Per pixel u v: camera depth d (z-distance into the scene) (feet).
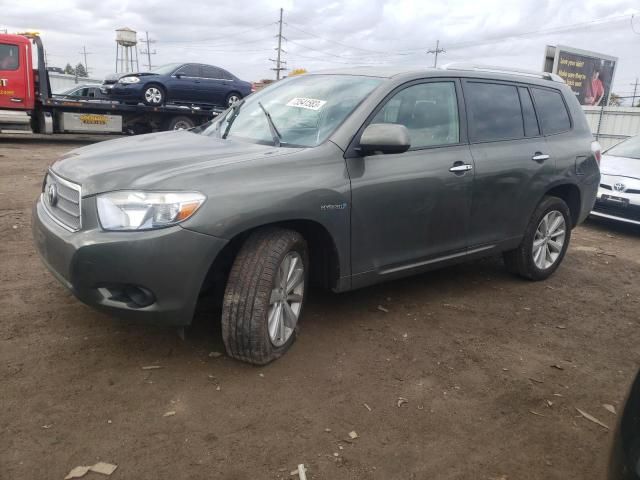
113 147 12.28
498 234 15.62
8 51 47.21
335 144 11.78
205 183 9.82
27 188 27.37
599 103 100.63
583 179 17.84
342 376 10.91
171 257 9.47
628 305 16.33
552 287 17.39
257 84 90.68
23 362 10.50
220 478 7.98
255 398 9.93
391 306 14.58
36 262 15.96
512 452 9.09
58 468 7.91
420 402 10.26
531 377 11.51
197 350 11.42
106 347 11.28
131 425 8.96
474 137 14.67
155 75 55.42
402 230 12.96
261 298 10.38
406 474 8.37
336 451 8.74
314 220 11.08
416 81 13.52
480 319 14.24
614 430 6.01
